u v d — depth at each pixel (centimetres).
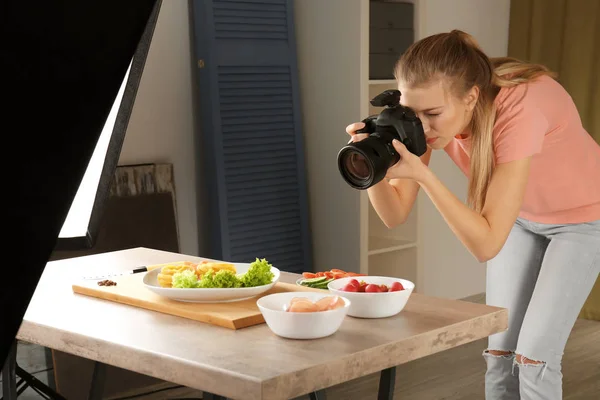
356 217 376
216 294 153
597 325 422
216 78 345
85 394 298
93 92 20
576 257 202
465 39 177
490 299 224
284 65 370
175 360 120
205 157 354
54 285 182
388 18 382
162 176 334
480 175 184
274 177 369
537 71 195
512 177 175
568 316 198
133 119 338
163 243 330
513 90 184
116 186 318
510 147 177
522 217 216
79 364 295
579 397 314
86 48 20
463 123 176
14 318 21
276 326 131
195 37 353
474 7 455
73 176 21
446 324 141
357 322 143
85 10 20
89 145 21
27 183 20
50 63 20
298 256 381
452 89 167
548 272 203
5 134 20
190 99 358
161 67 346
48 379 292
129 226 319
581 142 204
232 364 115
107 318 149
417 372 342
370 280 161
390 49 385
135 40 20
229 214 352
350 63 369
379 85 397
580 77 427
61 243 115
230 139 352
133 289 169
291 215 377
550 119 191
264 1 361
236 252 356
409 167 156
